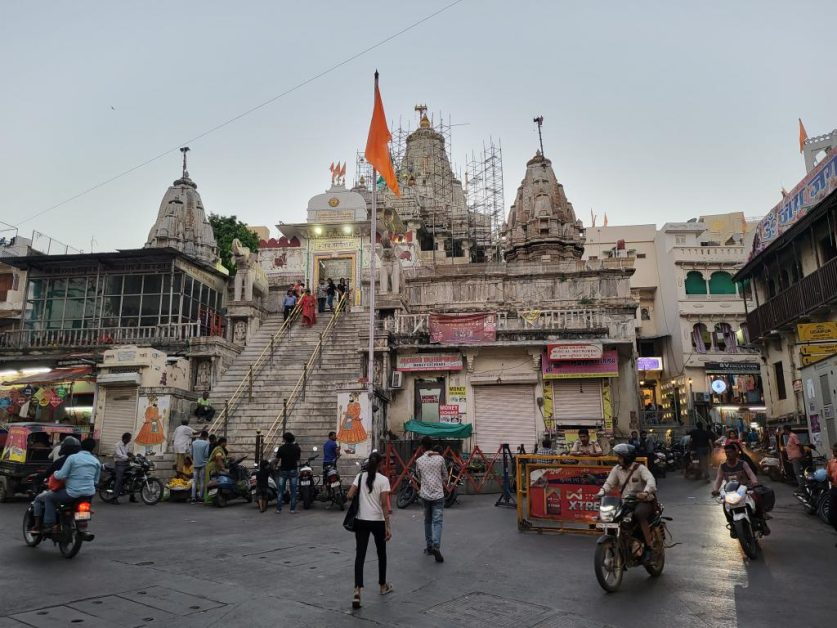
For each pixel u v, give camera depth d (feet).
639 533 24.68
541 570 26.21
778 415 77.15
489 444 75.41
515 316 86.69
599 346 73.41
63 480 28.68
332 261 109.70
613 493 26.25
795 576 25.17
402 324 80.38
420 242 182.50
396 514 44.04
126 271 88.28
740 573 25.73
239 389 69.51
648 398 136.67
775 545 31.55
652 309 144.15
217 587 22.88
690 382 123.03
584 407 75.10
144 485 49.01
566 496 35.78
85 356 78.64
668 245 139.54
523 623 19.29
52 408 78.69
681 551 30.17
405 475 49.70
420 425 61.00
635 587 23.54
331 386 70.44
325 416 65.46
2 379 82.43
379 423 66.18
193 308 90.58
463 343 76.59
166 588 22.63
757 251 85.71
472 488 58.03
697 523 37.99
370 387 58.70
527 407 76.28
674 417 127.34
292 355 79.25
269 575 24.85
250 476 50.34
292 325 87.66
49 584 23.07
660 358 135.74
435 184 200.44
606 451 65.98
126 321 86.69
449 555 29.32
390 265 88.99
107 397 65.46
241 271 88.48
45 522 28.53
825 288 61.87
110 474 50.55
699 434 65.26
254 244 131.64
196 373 75.15
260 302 95.14
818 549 30.53
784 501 47.55
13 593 21.79
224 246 125.59
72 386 78.79
